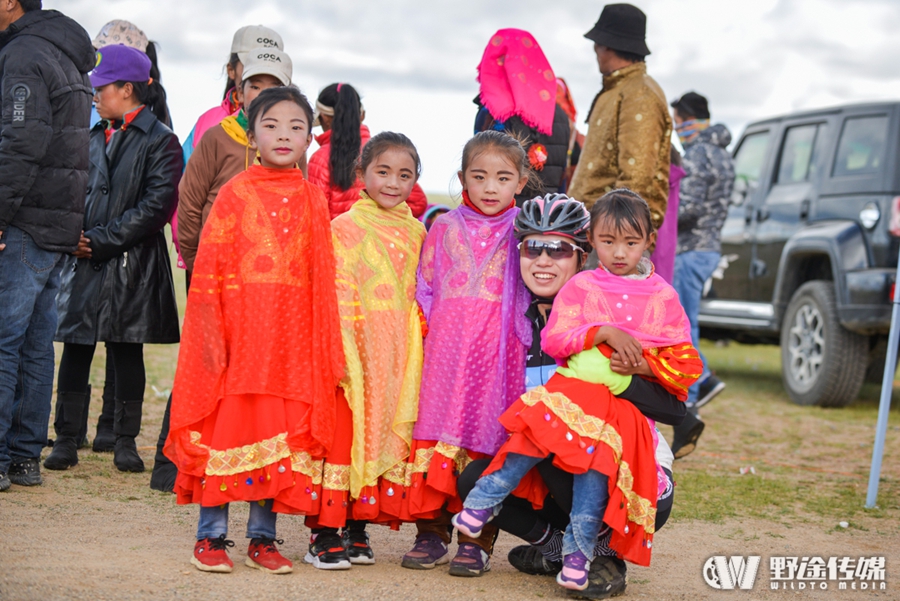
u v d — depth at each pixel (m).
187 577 3.15
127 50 5.02
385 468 3.44
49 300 4.52
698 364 3.30
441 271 3.59
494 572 3.60
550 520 3.51
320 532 3.48
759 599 3.47
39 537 3.53
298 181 3.46
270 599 2.98
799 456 6.63
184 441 3.25
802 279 9.12
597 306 3.32
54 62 4.28
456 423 3.41
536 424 3.17
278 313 3.32
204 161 4.38
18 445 4.43
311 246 3.42
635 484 3.22
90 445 5.52
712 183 7.49
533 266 3.47
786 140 9.62
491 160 3.55
